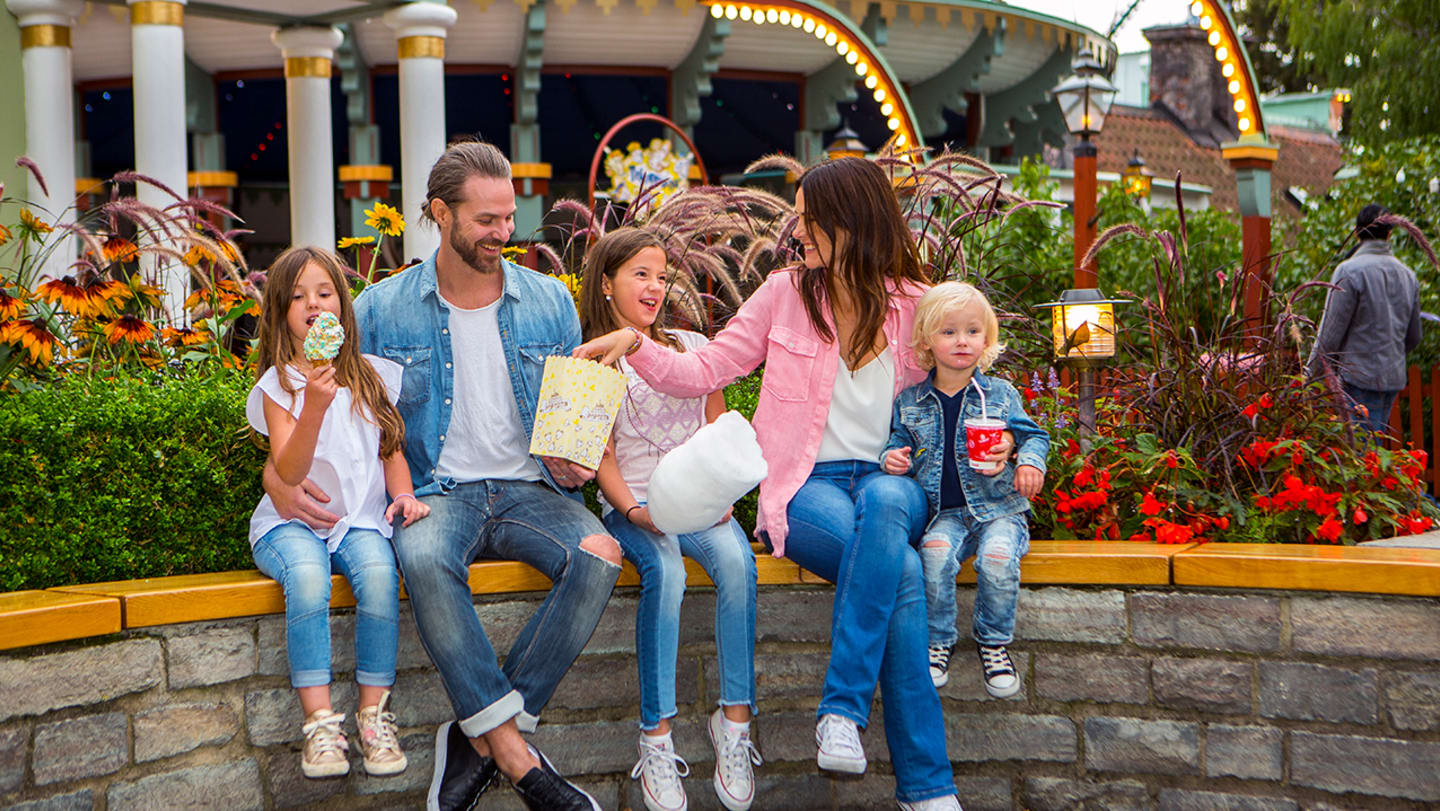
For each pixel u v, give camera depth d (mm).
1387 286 6848
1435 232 9336
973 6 14047
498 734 3166
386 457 3396
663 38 13086
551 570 3330
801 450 3584
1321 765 3469
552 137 16828
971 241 5551
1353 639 3432
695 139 17125
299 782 3383
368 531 3312
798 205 3594
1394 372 6906
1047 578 3607
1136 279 9125
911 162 4836
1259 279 4840
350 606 3365
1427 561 3396
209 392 3645
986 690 3668
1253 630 3516
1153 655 3592
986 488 3484
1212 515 4074
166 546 3510
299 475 3180
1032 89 16297
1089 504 3936
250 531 3389
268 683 3336
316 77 10648
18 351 4281
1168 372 4418
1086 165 8438
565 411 3283
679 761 3428
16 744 2965
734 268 5203
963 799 3699
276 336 3330
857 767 3141
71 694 3045
